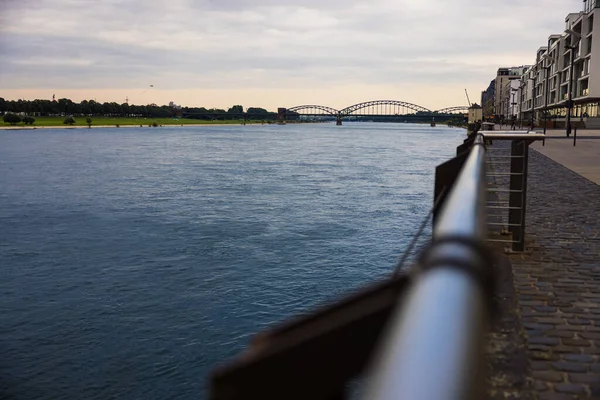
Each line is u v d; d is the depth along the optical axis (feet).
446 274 2.53
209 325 41.14
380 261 55.06
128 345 38.34
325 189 101.86
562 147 97.25
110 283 50.55
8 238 67.31
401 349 1.79
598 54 226.38
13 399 31.78
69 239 66.59
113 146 254.68
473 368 1.71
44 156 191.31
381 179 117.08
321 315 2.90
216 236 65.82
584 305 13.61
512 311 11.44
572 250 19.60
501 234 22.11
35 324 42.01
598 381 9.33
